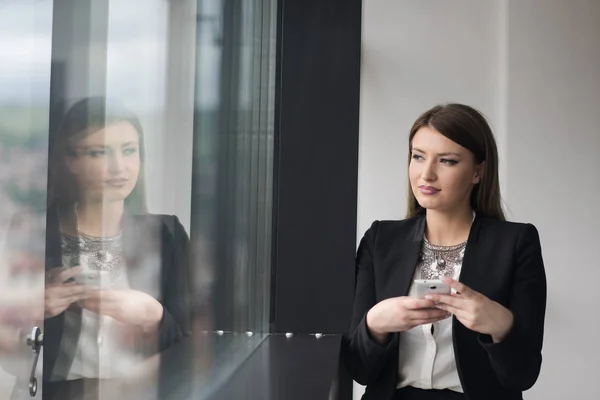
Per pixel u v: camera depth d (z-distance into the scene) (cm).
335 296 256
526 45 408
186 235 122
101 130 75
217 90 152
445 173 179
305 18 260
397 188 427
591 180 407
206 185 142
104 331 78
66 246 66
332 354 206
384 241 190
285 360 194
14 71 54
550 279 409
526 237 178
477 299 163
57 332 65
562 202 408
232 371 174
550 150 408
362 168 429
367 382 181
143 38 91
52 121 62
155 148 98
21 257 57
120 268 83
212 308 150
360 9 260
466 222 184
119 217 82
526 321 171
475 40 422
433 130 179
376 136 428
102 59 75
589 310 408
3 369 55
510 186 410
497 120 420
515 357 164
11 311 56
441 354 175
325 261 257
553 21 406
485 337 169
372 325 173
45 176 61
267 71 250
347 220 258
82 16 69
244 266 199
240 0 183
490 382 171
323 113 259
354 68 259
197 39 129
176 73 111
